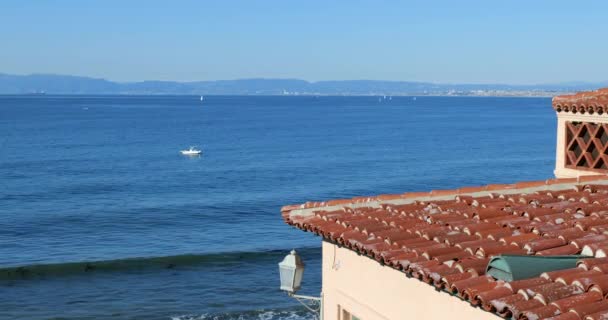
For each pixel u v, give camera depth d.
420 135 119.00
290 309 26.94
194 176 66.94
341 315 8.02
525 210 8.09
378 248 6.89
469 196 9.31
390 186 61.34
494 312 5.21
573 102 10.09
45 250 37.16
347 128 137.50
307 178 65.75
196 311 26.78
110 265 33.66
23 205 50.38
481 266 5.99
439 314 6.21
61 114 191.25
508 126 146.38
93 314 26.41
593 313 4.71
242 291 29.55
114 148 92.94
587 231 7.03
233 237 40.66
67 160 78.50
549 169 73.06
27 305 27.55
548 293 5.05
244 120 166.75
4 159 78.38
